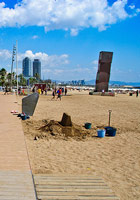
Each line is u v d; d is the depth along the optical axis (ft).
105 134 29.99
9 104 67.41
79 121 40.09
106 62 147.54
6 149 19.81
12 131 27.73
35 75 483.51
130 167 17.33
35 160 18.04
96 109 61.67
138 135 29.81
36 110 55.93
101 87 152.05
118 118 45.06
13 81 312.91
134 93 242.58
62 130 29.01
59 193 11.88
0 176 13.64
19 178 13.47
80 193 12.05
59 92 98.58
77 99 106.73
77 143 24.75
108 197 11.81
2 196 11.14
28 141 24.35
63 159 18.74
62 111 54.65
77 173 15.44
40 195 11.51
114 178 14.93
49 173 15.11
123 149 22.79
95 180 13.99
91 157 19.71
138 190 13.21
